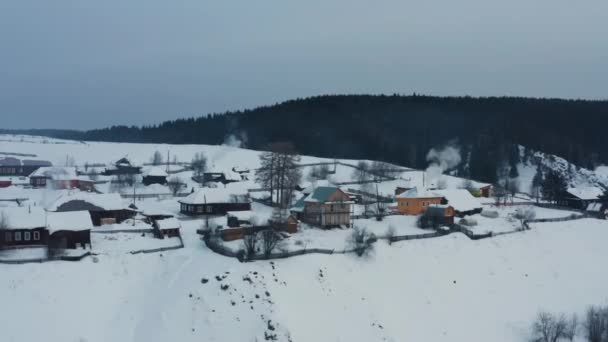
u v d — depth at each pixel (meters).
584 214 106.88
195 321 57.72
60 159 195.75
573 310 70.31
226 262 67.00
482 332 65.19
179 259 70.88
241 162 187.00
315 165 163.88
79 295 61.94
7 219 71.19
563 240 91.69
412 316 65.62
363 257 73.25
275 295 60.72
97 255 69.56
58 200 87.31
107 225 85.31
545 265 82.19
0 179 140.38
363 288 67.69
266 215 86.38
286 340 55.28
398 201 102.62
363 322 61.84
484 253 82.44
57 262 66.38
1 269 63.62
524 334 65.12
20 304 58.75
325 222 87.19
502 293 73.44
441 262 77.75
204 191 100.19
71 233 72.12
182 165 183.12
